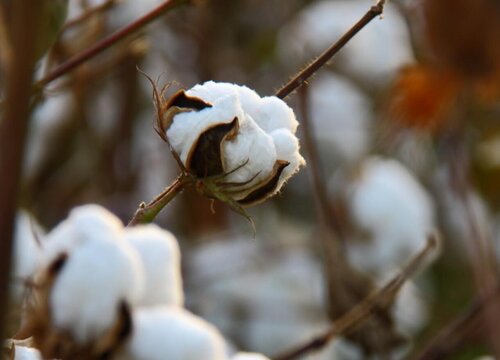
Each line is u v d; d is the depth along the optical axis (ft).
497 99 5.18
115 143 6.64
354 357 5.72
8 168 2.97
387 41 7.84
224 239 7.17
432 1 5.09
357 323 4.56
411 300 6.91
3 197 2.97
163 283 4.00
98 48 4.01
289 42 7.59
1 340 2.97
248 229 7.38
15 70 2.97
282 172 3.61
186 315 3.93
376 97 7.63
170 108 3.60
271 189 3.60
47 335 3.75
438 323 6.91
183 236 7.11
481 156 7.44
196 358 3.86
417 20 5.33
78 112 6.09
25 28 2.97
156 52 7.14
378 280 6.63
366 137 7.67
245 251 7.04
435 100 5.25
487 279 5.07
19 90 2.98
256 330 6.76
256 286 6.88
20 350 3.76
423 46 5.24
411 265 4.54
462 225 7.34
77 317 3.76
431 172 7.42
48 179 6.56
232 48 7.69
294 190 7.52
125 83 6.63
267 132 3.65
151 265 4.00
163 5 4.05
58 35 4.24
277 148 3.61
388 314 5.10
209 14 7.32
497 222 7.48
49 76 3.97
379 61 7.82
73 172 6.62
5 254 2.97
